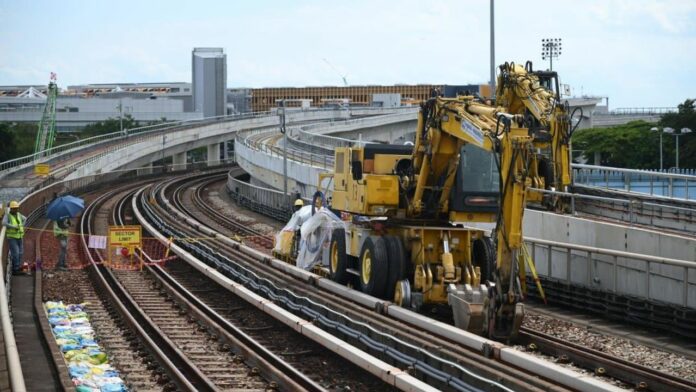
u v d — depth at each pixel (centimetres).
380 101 12625
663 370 1359
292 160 4881
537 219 2269
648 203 2164
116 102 15375
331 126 8131
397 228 1898
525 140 1434
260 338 1717
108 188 6706
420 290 1770
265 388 1298
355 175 1956
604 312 1848
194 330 1780
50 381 1327
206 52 17388
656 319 1684
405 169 1953
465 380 1219
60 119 15275
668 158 6091
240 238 3609
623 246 1895
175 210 4631
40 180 5684
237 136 7475
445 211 1848
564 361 1420
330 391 1290
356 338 1534
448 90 3672
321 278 2141
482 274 1806
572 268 1969
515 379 1151
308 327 1555
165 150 8750
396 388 1269
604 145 6372
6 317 1337
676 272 1664
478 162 1805
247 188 5366
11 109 14575
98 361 1470
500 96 2512
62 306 2006
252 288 2252
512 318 1478
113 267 2748
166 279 2467
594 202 2725
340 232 2112
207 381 1293
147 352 1554
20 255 2466
